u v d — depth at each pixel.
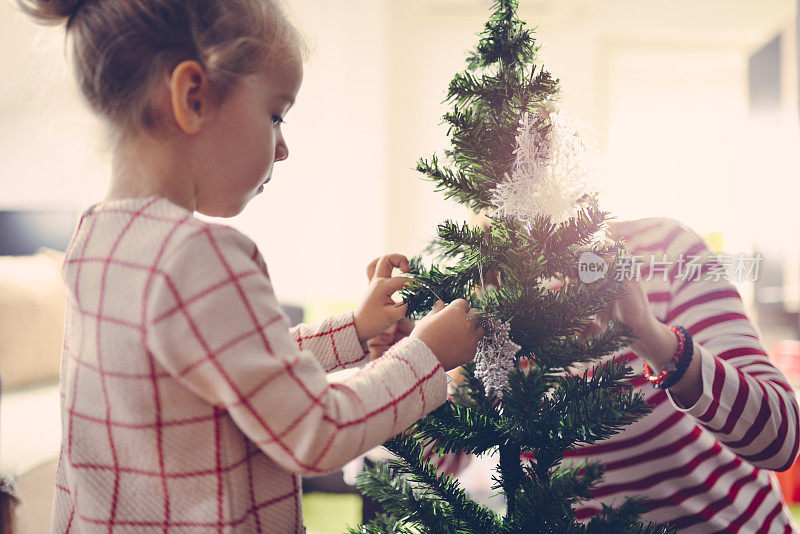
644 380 0.74
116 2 0.56
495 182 0.55
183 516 0.52
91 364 0.54
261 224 3.86
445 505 0.59
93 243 0.55
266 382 0.49
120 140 0.57
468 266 0.58
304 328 0.72
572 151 0.54
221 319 0.49
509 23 0.55
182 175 0.57
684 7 3.45
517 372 0.52
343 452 0.49
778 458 0.63
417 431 0.57
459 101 0.56
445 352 0.54
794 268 2.16
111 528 0.53
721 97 3.44
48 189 2.83
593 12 3.52
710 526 0.74
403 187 3.96
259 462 0.55
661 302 0.74
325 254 3.85
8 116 2.96
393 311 0.69
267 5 0.62
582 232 0.52
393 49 3.93
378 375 0.53
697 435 0.74
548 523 0.52
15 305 2.17
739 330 0.72
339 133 3.85
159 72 0.56
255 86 0.59
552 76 0.56
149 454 0.52
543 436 0.54
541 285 0.64
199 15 0.57
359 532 0.61
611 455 0.75
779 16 3.36
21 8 0.60
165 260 0.50
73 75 0.59
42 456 1.50
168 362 0.49
